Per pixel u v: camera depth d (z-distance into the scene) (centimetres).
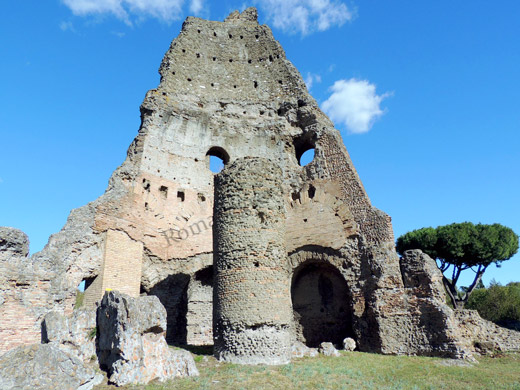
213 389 1332
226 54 3775
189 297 2900
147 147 3027
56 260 2195
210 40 3797
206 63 3662
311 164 3148
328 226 2842
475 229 3838
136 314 1417
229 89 3600
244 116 3494
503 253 3766
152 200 2914
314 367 1733
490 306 3938
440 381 1664
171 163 3111
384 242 2595
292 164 3306
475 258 3841
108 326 1468
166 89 3319
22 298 1980
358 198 2812
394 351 2314
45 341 1592
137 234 2742
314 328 2747
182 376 1463
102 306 1541
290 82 3631
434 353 2208
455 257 3881
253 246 1927
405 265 2478
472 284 3894
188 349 2061
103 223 2567
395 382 1619
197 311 2892
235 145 3388
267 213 2014
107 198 2644
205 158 3300
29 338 1938
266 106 3553
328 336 2697
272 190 2083
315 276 2869
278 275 1920
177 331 2775
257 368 1630
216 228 2058
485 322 2403
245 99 3572
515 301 3812
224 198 2066
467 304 4331
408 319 2345
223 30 3900
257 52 3822
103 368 1445
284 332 1847
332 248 2770
